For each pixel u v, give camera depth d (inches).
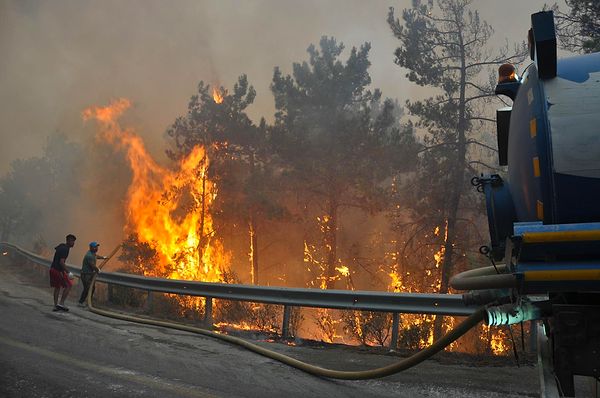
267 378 246.4
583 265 125.5
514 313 143.2
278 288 371.9
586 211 135.3
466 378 240.4
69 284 459.5
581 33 753.0
